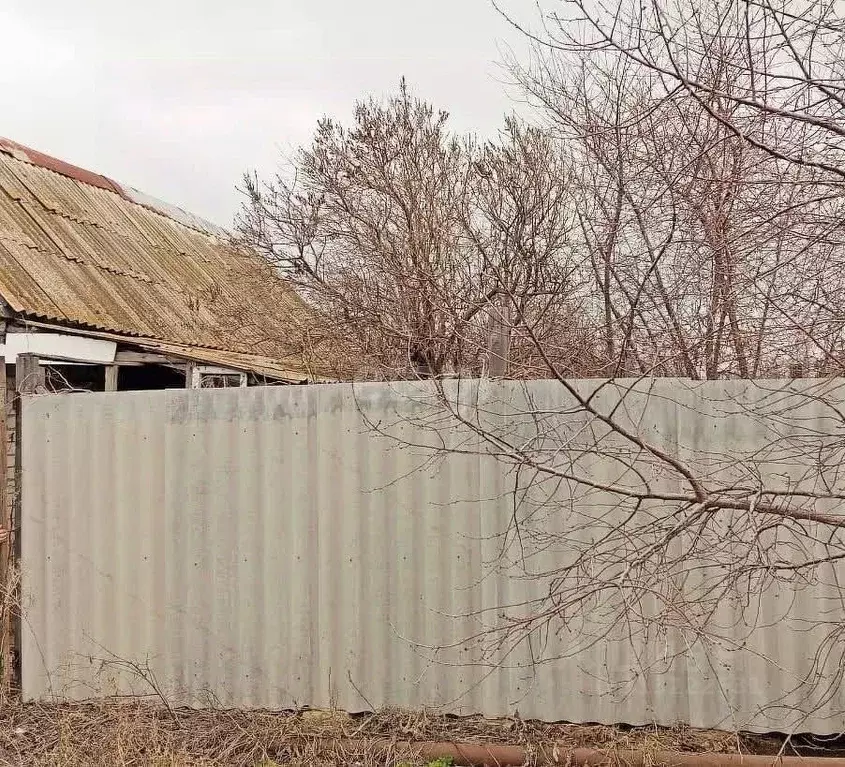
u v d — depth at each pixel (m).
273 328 10.09
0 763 3.90
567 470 4.12
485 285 6.64
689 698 4.07
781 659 4.03
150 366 8.36
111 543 4.57
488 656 4.20
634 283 4.94
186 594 4.50
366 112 8.67
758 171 3.55
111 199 11.59
